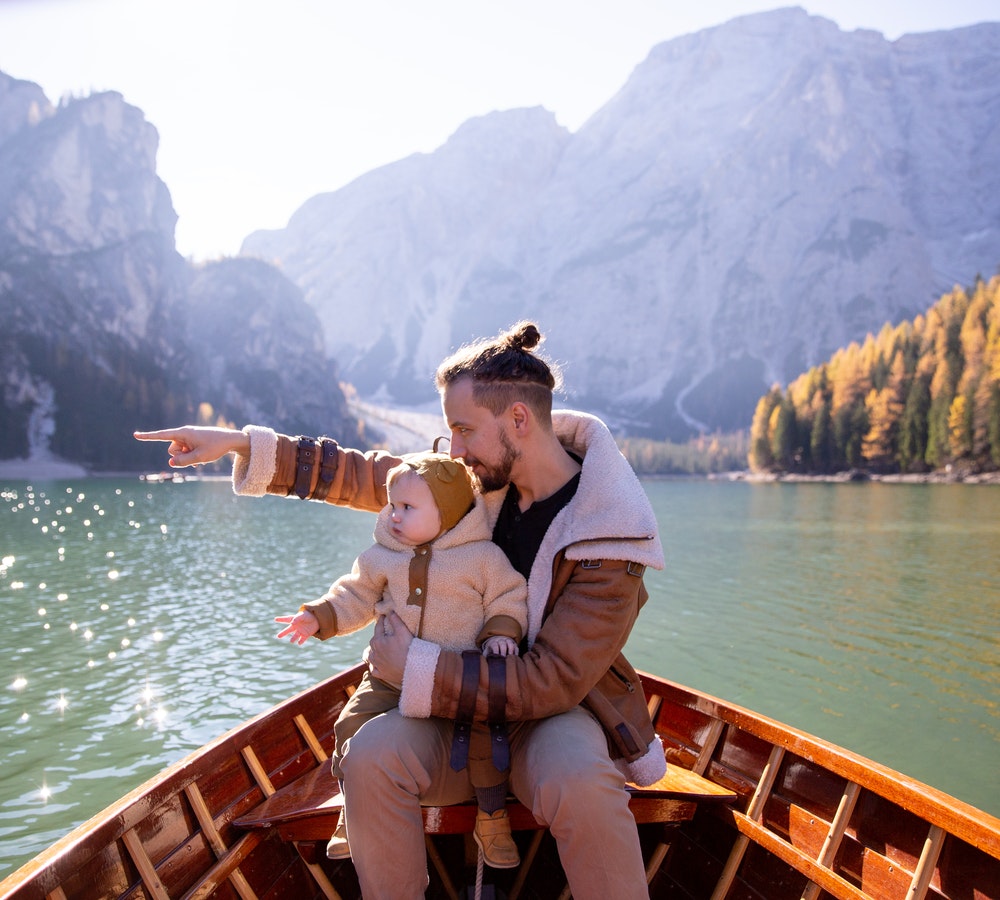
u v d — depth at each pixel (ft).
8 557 98.89
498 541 9.14
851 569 93.91
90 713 39.63
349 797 7.73
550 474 8.64
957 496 252.83
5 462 428.56
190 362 623.36
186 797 9.33
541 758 7.72
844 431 431.02
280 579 83.82
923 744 37.52
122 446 474.90
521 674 7.75
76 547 110.93
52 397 472.44
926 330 445.37
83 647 52.95
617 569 7.98
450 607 8.33
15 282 524.52
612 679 8.89
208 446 9.66
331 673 46.68
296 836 9.55
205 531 138.00
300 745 11.75
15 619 62.28
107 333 561.02
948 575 88.69
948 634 59.52
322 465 10.04
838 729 39.37
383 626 8.41
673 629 60.70
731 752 11.23
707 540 128.67
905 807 8.50
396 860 7.70
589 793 7.36
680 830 11.27
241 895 9.36
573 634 7.85
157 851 8.63
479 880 8.54
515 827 8.92
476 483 8.90
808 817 9.75
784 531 144.56
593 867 7.39
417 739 7.94
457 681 7.73
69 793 30.68
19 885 6.55
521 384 8.22
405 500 8.25
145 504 206.80
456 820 8.82
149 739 36.22
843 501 239.09
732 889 10.21
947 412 359.25
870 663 51.19
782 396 508.12
